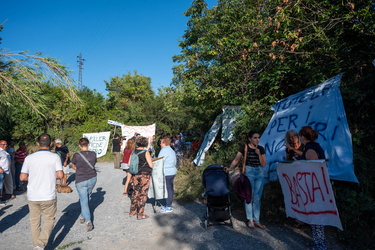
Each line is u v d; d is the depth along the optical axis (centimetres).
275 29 618
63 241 441
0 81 664
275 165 543
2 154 686
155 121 2017
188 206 625
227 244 407
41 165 383
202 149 1103
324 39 597
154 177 566
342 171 423
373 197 443
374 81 503
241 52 737
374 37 552
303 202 371
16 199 751
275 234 437
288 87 788
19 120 1923
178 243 420
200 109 1280
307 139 393
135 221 534
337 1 606
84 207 489
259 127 741
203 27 1145
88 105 2152
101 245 421
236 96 844
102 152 1864
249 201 455
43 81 717
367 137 495
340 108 493
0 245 435
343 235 390
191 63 1002
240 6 888
